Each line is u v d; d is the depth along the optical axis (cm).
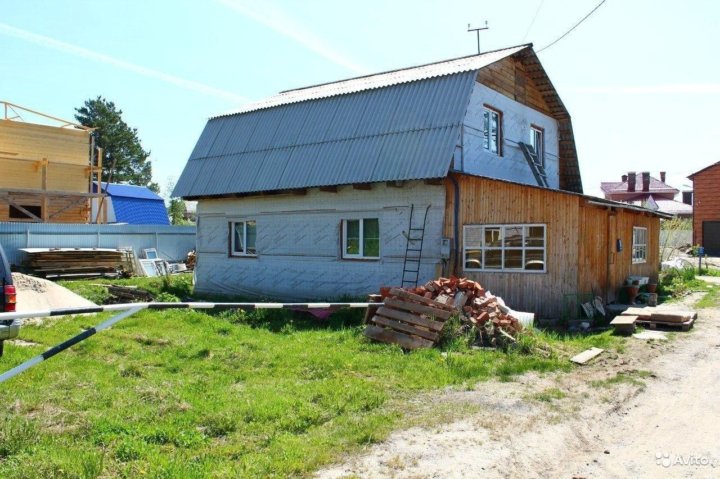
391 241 1499
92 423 561
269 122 1859
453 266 1408
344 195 1597
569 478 483
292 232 1716
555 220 1330
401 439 545
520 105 1816
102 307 611
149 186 6831
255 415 601
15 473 438
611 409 661
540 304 1338
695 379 793
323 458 491
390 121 1539
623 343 1039
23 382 720
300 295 1688
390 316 1045
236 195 1817
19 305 1384
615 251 1648
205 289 1950
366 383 734
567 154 2119
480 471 481
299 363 862
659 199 6094
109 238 2705
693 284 2089
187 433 543
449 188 1426
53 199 2825
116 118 6388
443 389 722
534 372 820
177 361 874
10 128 2700
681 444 559
